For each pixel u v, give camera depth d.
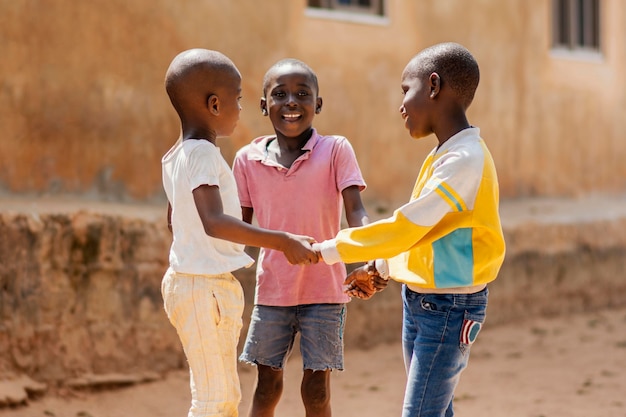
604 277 9.68
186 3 7.20
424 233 3.35
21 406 5.60
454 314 3.40
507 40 9.91
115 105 6.84
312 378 4.08
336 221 4.15
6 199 6.29
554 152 10.49
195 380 3.44
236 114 3.56
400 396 6.27
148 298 6.44
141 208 6.82
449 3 9.30
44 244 5.98
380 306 7.79
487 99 9.74
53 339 5.98
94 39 6.73
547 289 9.10
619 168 11.24
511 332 8.42
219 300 3.41
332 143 4.13
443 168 3.36
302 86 4.03
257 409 4.16
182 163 3.44
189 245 3.44
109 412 5.73
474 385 6.60
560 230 9.28
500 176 9.94
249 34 7.62
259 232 3.34
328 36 8.25
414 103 3.51
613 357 7.48
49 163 6.54
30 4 6.43
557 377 6.82
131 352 6.34
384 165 8.73
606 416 5.75
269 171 4.12
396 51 8.80
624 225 10.00
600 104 11.04
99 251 6.22
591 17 11.12
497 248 3.42
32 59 6.45
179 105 3.53
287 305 4.06
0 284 5.79
